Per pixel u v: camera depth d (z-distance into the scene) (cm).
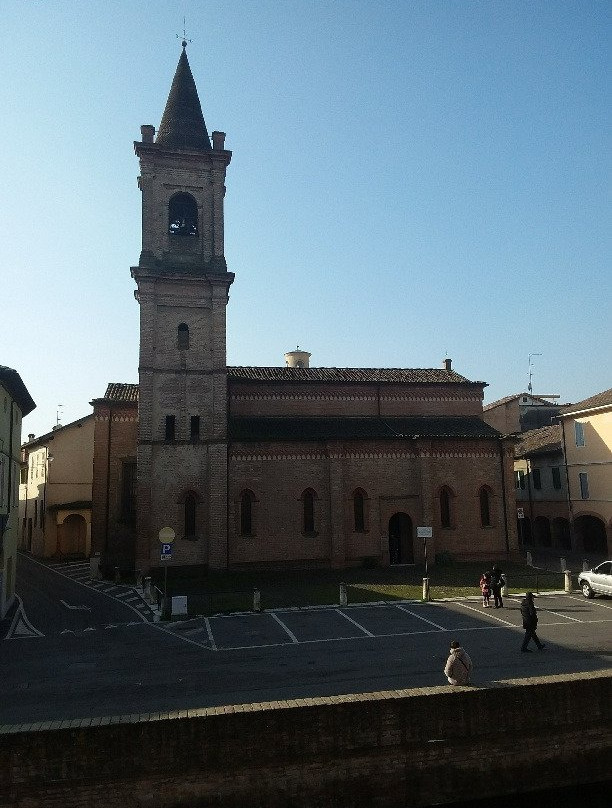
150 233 3850
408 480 4091
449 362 5219
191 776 1148
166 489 3678
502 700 1309
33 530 5566
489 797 1273
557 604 2805
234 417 4309
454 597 2970
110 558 4019
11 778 1102
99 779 1121
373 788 1220
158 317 3828
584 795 1317
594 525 4572
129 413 4225
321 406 4481
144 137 3925
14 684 1734
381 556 3962
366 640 2183
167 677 1775
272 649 2078
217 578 3572
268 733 1184
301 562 3844
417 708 1260
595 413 4456
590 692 1365
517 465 5541
